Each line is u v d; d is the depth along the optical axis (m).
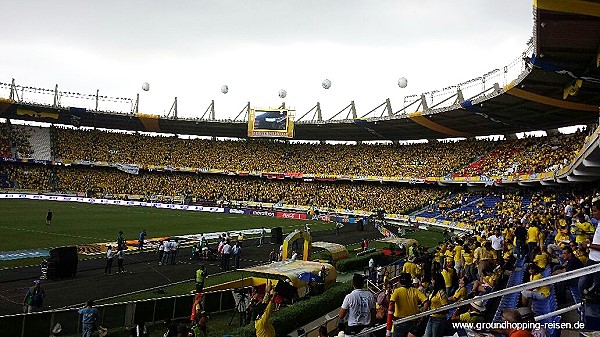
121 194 84.31
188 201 80.56
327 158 90.50
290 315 17.02
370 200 77.00
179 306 19.11
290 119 85.31
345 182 85.81
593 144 26.30
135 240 39.06
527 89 44.44
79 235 39.53
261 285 23.06
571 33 27.34
